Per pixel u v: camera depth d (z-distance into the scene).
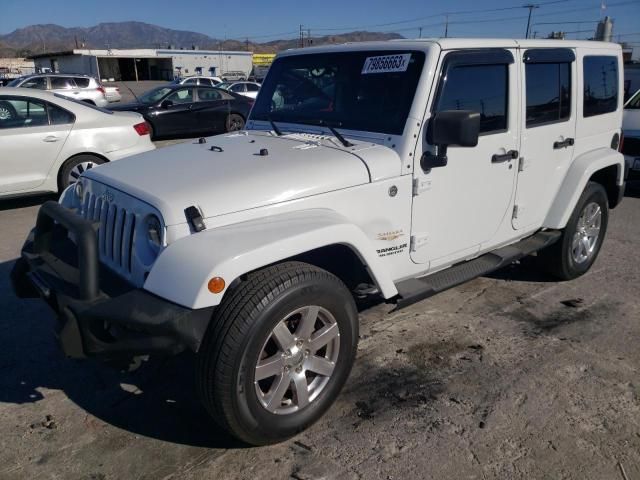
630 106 8.69
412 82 3.20
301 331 2.67
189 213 2.54
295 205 2.80
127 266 2.75
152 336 2.39
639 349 3.71
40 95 7.19
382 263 3.06
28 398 3.20
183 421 2.98
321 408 2.86
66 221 2.68
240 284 2.50
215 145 3.52
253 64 68.06
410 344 3.78
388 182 3.11
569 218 4.52
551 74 4.09
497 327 4.03
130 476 2.57
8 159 6.90
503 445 2.77
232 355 2.39
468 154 3.49
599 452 2.72
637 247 5.89
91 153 7.45
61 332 2.50
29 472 2.60
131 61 63.50
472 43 3.44
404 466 2.62
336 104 3.58
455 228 3.60
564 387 3.27
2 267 5.22
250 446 2.77
